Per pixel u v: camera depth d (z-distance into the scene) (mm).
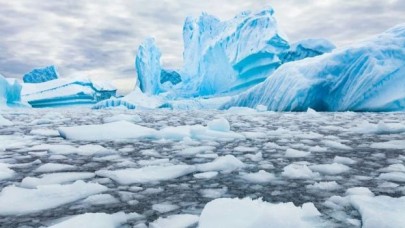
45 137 5703
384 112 11680
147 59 30109
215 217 1700
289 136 5602
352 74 13055
